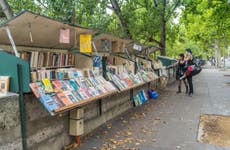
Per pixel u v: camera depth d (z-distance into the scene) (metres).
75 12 9.88
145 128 5.99
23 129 3.70
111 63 8.18
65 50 6.31
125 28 13.93
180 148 4.78
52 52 5.59
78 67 6.21
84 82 5.13
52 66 5.42
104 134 5.54
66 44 6.00
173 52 30.53
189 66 10.85
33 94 3.91
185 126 6.16
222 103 8.98
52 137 4.40
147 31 15.43
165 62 15.34
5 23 3.89
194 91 12.02
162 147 4.82
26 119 3.80
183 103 9.05
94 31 5.84
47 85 4.09
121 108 7.46
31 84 3.72
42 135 4.15
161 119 6.80
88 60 6.13
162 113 7.50
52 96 4.01
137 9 15.66
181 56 11.32
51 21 4.32
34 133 3.98
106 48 7.64
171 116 7.14
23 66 3.66
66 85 4.54
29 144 3.88
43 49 5.70
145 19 15.27
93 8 10.68
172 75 16.41
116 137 5.35
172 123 6.41
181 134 5.57
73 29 5.22
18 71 3.66
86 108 5.48
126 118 6.92
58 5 8.80
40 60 5.05
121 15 13.94
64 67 5.84
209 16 17.12
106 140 5.16
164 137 5.37
